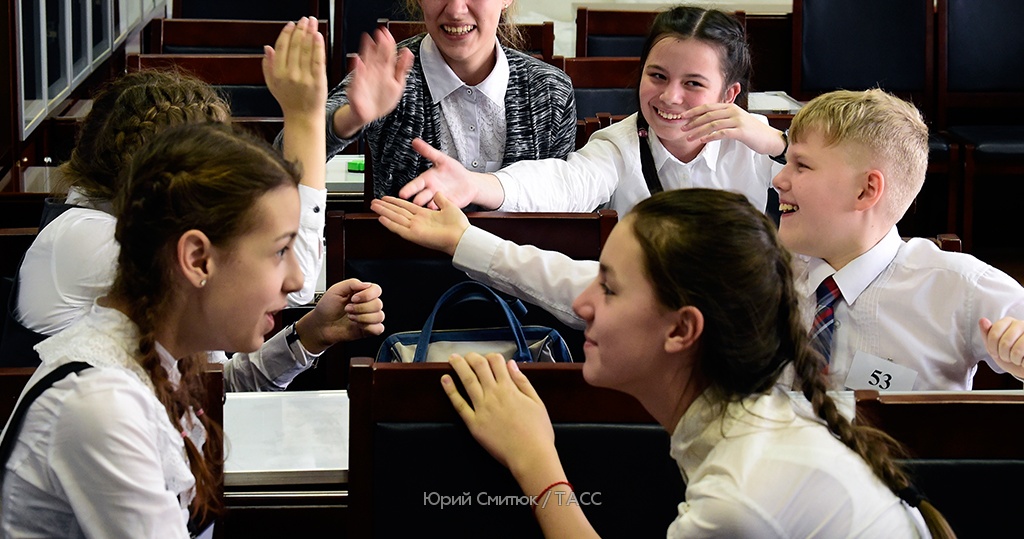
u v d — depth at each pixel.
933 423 1.57
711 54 2.58
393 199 2.13
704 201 1.32
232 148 1.32
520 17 7.55
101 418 1.28
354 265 2.42
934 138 5.20
